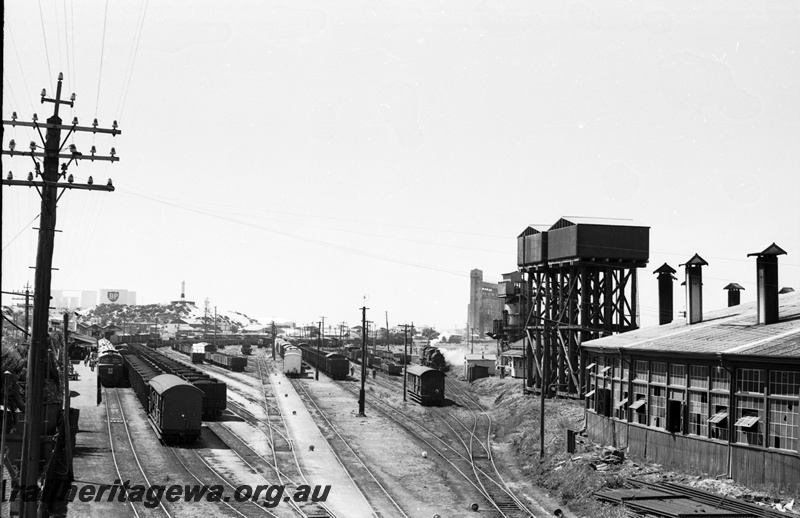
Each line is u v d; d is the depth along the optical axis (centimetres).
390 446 4234
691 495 2616
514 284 8400
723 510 2395
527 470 3622
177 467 3472
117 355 7000
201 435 4422
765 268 3130
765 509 2336
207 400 5125
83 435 4191
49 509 2670
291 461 3731
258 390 7106
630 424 3384
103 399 5878
